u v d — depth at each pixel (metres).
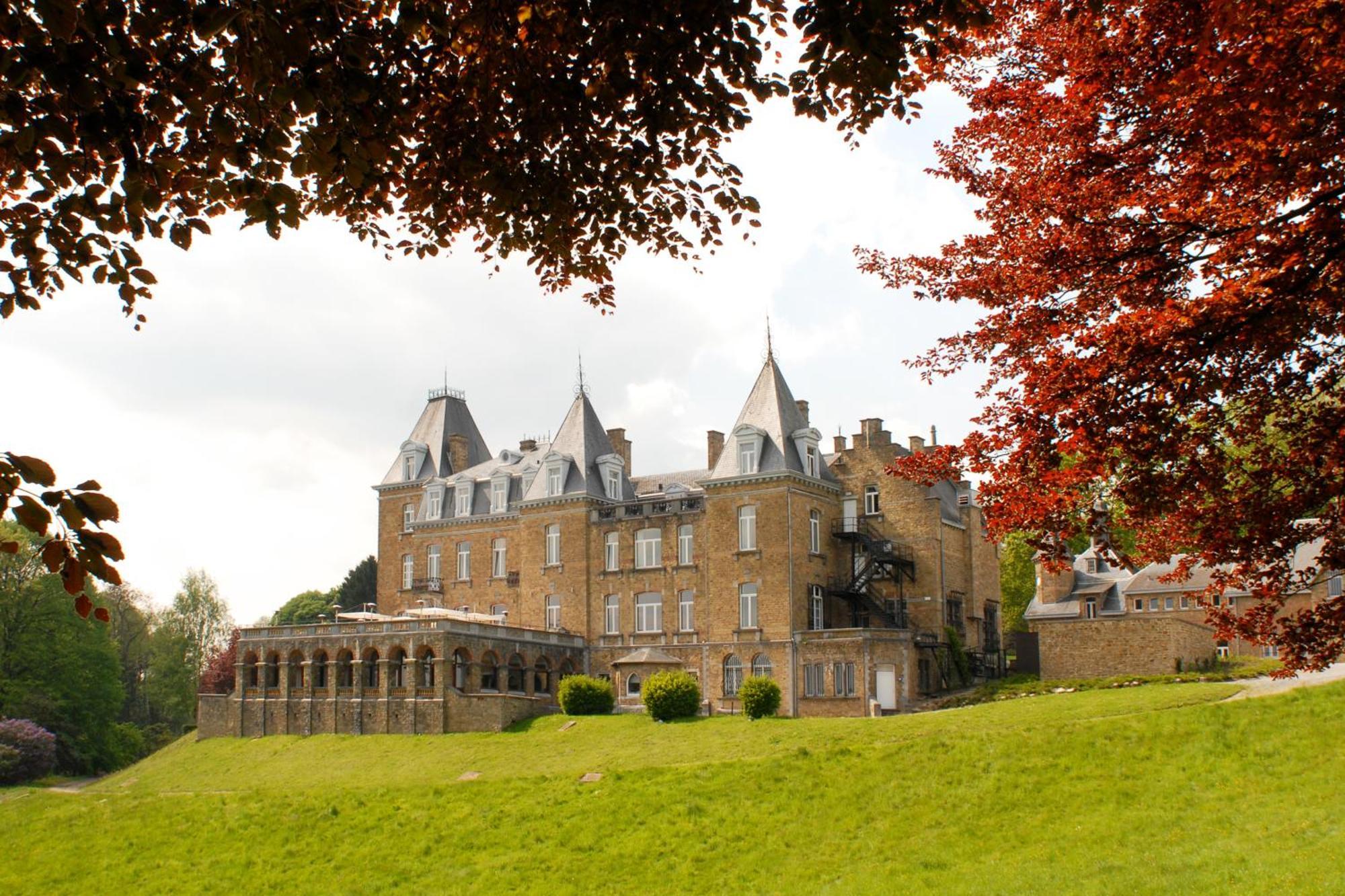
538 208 12.05
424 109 11.35
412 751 49.56
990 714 37.81
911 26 9.65
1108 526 11.07
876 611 57.38
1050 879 22.84
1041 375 10.68
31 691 69.12
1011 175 12.95
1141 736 30.59
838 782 31.91
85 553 6.23
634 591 59.34
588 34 10.74
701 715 50.72
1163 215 11.03
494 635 55.22
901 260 13.69
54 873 33.91
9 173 9.16
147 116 8.83
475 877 29.61
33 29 7.54
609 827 31.52
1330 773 25.83
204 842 34.91
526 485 65.50
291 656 58.22
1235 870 21.16
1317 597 50.00
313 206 12.03
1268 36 8.61
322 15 8.88
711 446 61.81
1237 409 11.08
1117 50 10.73
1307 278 9.52
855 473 59.22
